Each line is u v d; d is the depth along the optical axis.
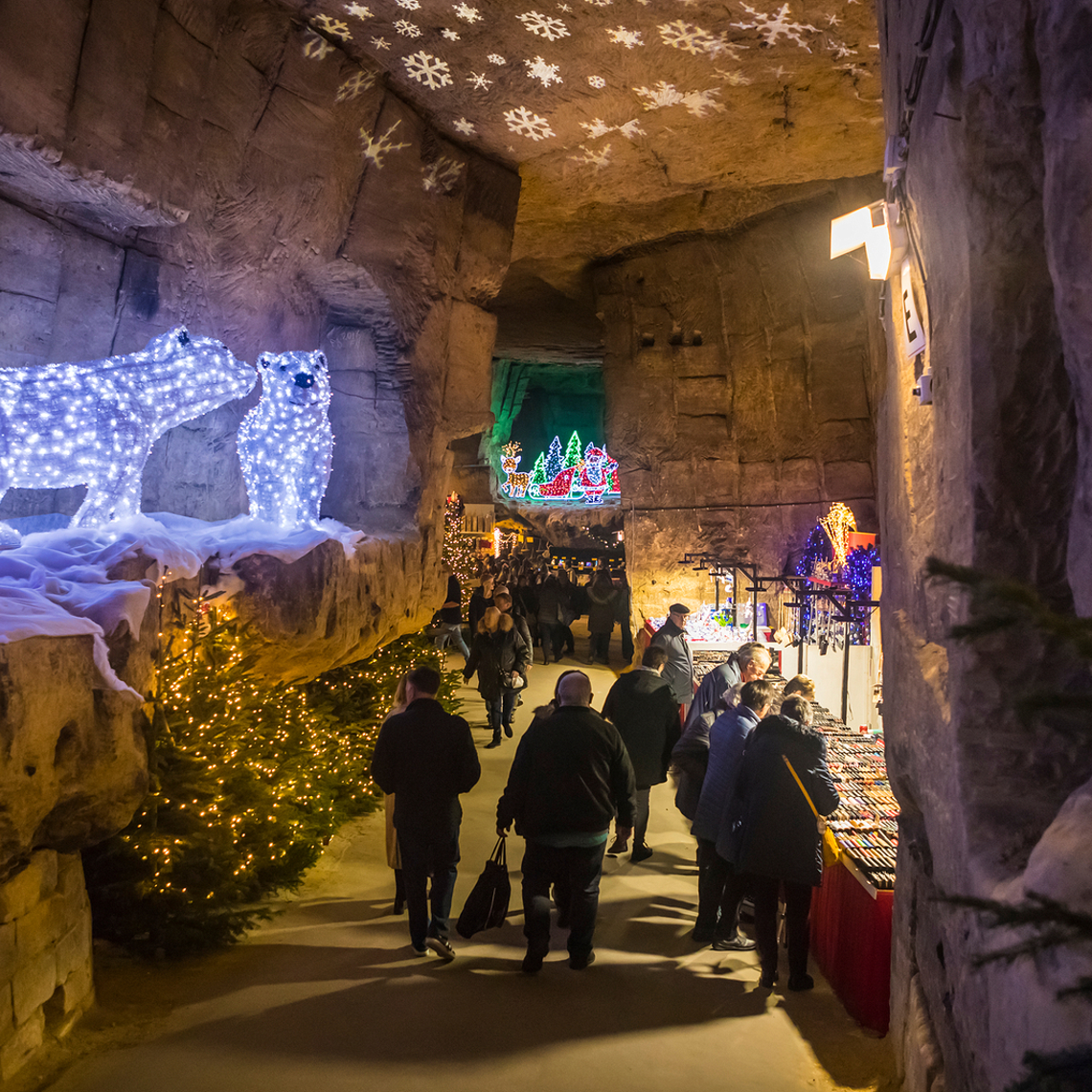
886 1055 3.76
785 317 16.00
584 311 20.19
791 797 4.45
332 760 6.88
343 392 9.10
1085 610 1.86
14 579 4.03
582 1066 3.69
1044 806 2.25
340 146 7.97
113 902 4.45
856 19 7.21
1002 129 2.21
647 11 7.18
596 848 4.68
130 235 6.48
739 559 16.34
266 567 5.79
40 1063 3.42
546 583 15.92
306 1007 4.11
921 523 3.14
